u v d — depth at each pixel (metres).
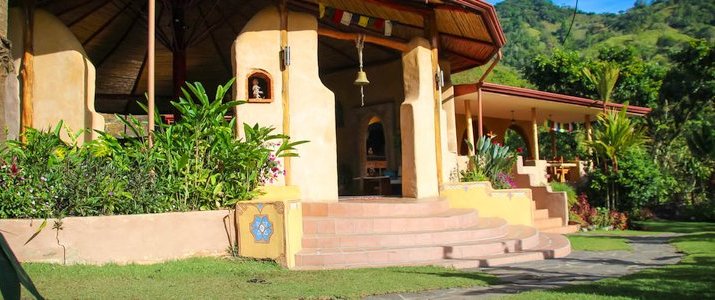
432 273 7.33
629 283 6.71
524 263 8.99
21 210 7.11
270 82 10.86
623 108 19.72
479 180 13.94
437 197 12.50
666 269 8.20
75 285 5.84
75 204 7.27
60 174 7.30
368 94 15.88
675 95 31.12
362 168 15.88
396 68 15.26
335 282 6.50
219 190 8.01
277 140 10.68
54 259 6.98
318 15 12.23
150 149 8.09
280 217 7.56
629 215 18.98
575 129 29.92
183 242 7.58
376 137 21.73
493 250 9.41
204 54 16.44
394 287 6.31
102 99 18.23
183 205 7.88
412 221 9.73
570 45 90.69
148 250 7.35
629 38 81.94
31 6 10.33
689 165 26.44
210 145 8.27
